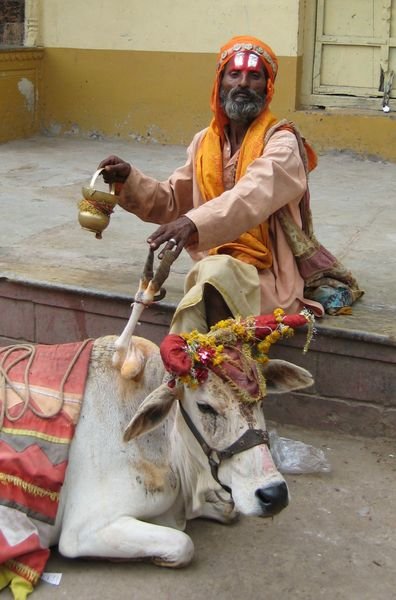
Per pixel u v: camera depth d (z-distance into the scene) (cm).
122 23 937
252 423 292
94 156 877
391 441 430
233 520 361
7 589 318
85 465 322
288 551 346
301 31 886
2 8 986
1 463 314
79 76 967
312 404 439
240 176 412
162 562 325
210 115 928
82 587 319
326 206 680
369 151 872
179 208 445
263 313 407
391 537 357
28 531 313
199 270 378
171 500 332
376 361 422
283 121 419
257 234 416
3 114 938
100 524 318
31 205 670
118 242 576
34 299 487
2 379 338
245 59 406
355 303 458
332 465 410
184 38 916
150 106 947
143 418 305
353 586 326
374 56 881
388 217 652
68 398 329
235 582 326
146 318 459
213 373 294
